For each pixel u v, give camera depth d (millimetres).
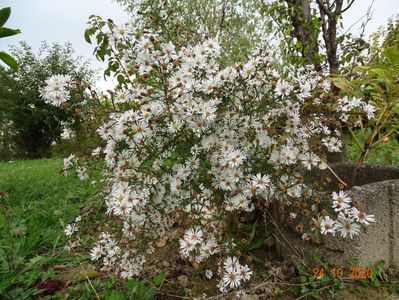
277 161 2051
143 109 2070
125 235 2182
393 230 2340
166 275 2334
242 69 2143
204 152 2164
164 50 2111
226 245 2088
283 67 3336
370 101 2604
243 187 2061
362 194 2168
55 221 3412
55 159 10625
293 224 2322
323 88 2262
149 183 2115
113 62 2578
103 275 2475
